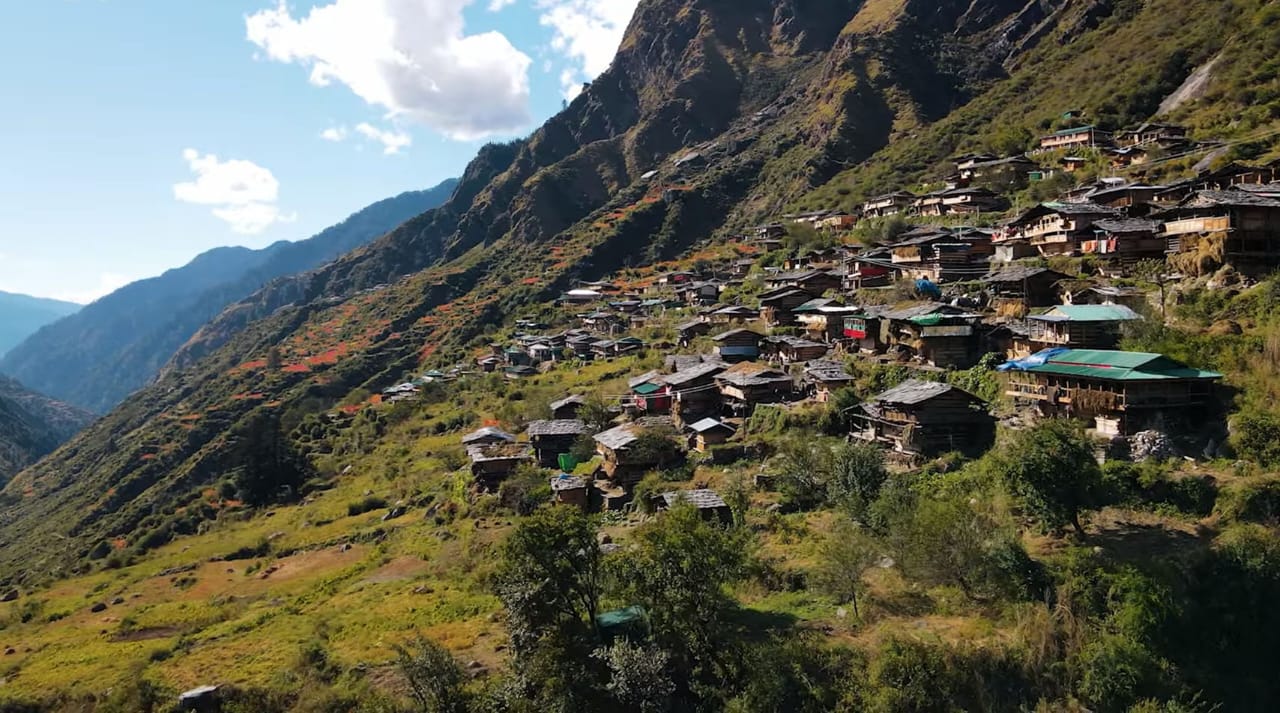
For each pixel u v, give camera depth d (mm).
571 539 35406
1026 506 36562
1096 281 54281
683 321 104000
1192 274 49531
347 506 80438
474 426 96938
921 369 55094
